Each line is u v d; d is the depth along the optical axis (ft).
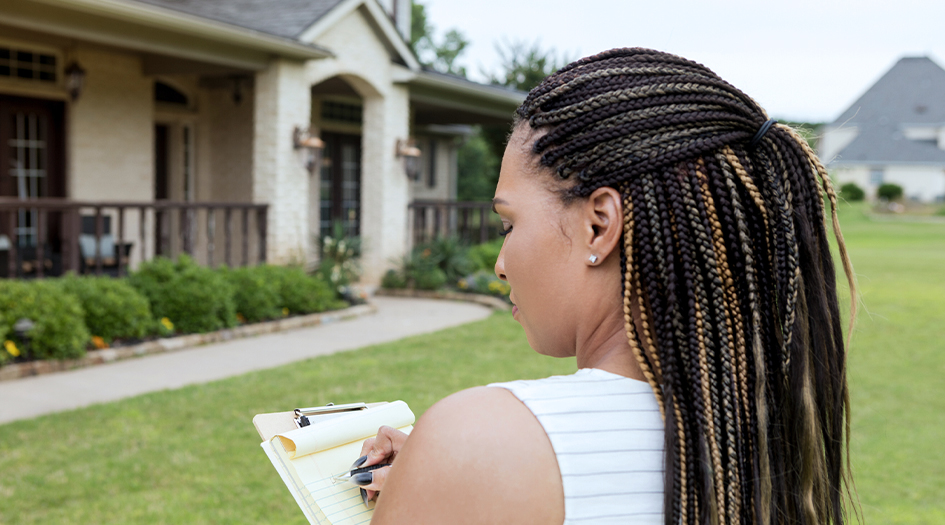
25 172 32.55
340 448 3.03
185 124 40.40
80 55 33.12
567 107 2.46
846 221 146.92
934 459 16.03
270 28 32.53
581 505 2.14
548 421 2.20
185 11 27.86
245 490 13.21
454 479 2.09
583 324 2.56
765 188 2.57
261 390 19.51
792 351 2.55
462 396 2.26
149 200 36.47
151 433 16.06
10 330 21.26
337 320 31.68
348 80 37.65
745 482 2.43
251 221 40.45
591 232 2.47
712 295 2.42
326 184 48.32
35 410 17.75
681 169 2.44
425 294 39.09
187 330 26.30
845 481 2.74
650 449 2.29
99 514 12.08
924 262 66.85
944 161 199.31
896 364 25.95
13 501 12.42
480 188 97.09
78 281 24.13
